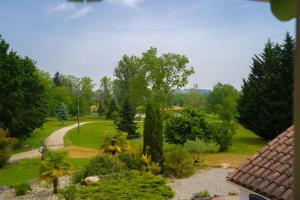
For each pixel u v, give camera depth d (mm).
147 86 52031
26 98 39781
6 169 27344
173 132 29625
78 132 54125
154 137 23922
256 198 8125
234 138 40219
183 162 23484
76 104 82438
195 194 18125
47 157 19750
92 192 16547
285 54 34781
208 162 27750
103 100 92312
